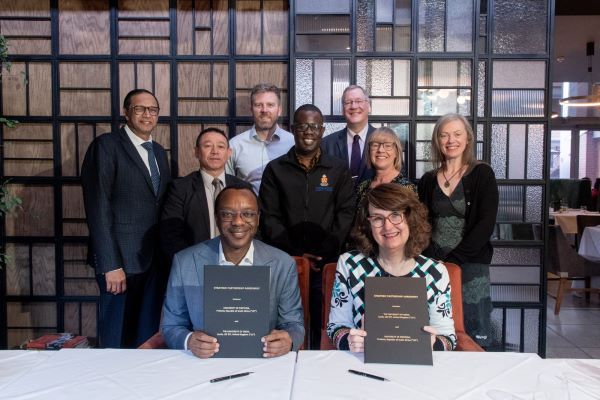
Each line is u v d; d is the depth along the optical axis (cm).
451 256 224
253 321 133
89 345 278
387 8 293
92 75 295
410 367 127
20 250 300
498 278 301
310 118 231
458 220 227
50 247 301
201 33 296
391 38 294
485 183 224
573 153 1123
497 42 294
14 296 300
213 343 131
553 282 524
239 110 299
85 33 293
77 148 297
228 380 119
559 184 807
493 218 222
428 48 293
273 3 295
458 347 161
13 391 114
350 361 130
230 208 152
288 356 133
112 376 122
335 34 292
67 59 292
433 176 236
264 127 268
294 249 235
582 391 114
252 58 295
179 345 147
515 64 294
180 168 300
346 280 162
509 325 301
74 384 117
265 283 133
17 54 293
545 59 292
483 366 128
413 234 157
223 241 159
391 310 130
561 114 1072
